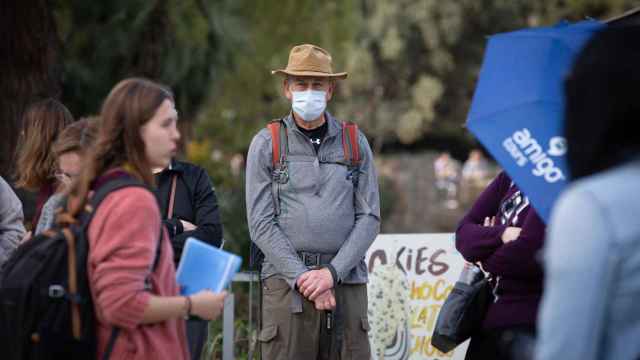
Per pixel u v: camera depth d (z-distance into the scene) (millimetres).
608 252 4195
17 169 9852
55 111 9125
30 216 12672
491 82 6391
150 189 6469
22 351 6195
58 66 16781
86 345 6258
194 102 20594
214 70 20219
